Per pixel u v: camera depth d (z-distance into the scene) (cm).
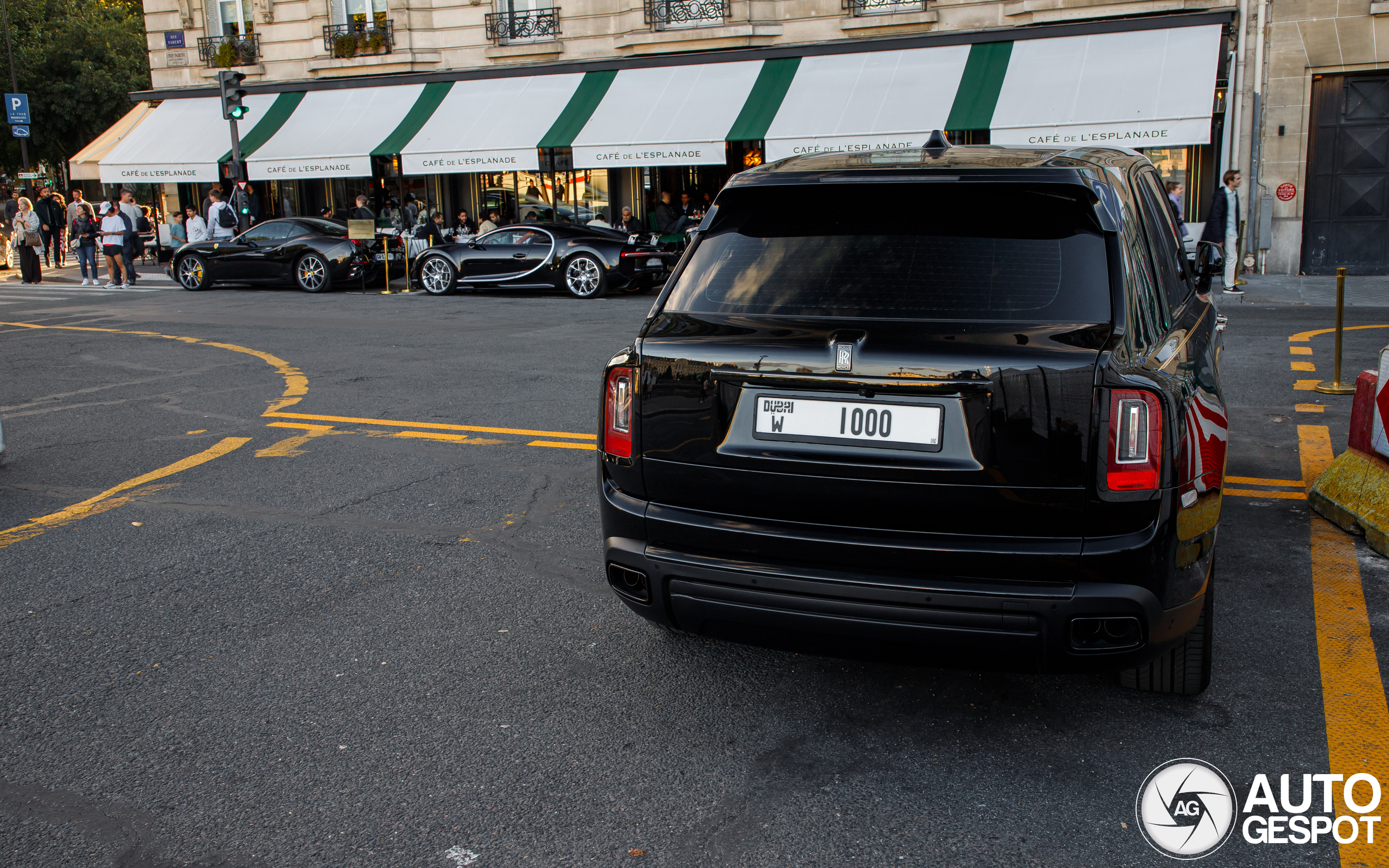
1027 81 1788
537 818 263
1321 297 1418
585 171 2352
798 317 282
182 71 2658
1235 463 583
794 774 281
